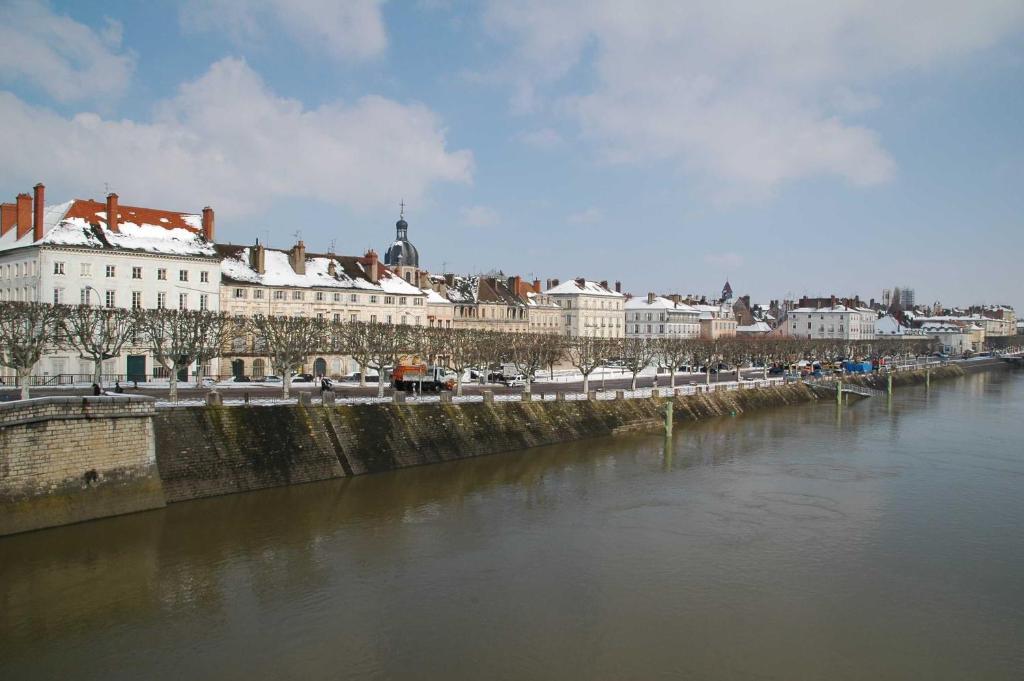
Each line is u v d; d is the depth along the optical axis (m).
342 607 40.72
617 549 50.38
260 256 120.75
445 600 41.81
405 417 74.94
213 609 40.19
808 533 54.19
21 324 68.81
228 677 33.75
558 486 67.06
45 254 94.50
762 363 174.75
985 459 81.69
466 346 99.81
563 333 197.50
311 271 127.25
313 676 33.94
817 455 83.44
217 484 59.12
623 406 100.62
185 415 59.34
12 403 48.16
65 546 47.75
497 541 51.53
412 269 160.12
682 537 52.97
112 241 100.38
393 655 35.78
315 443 66.50
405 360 121.00
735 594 43.28
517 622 39.31
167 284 104.50
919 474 73.62
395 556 48.28
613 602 41.94
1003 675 34.97
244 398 70.25
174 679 33.53
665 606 41.53
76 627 37.97
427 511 58.16
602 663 35.38
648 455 82.38
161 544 48.91
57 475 50.28
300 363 87.00
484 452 79.38
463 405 81.62
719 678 34.28
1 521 47.66
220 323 83.81
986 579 46.00
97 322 79.94
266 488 61.59
